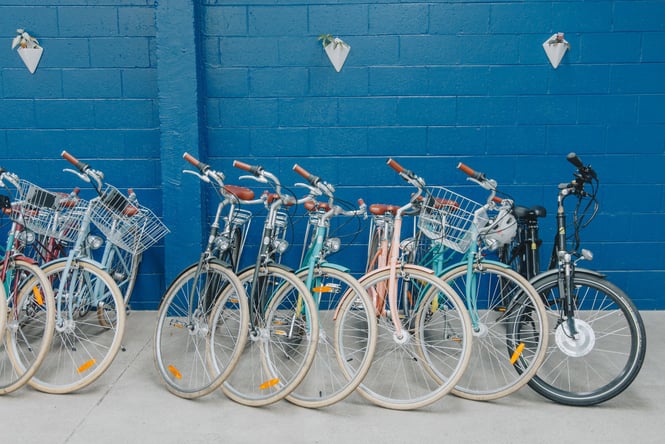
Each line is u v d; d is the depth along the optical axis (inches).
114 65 126.6
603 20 122.9
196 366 99.4
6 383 89.4
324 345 107.7
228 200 93.3
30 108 127.3
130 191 120.1
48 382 92.4
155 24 121.2
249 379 94.0
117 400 87.4
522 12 123.3
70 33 125.3
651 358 102.9
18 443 74.8
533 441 75.6
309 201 99.1
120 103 127.7
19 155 128.6
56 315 94.6
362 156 128.8
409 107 127.0
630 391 90.0
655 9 121.9
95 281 110.5
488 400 87.2
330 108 127.4
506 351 105.8
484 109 126.6
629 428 78.6
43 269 96.0
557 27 123.5
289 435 77.7
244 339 86.0
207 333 91.0
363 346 109.0
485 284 129.5
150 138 129.0
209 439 76.5
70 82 126.8
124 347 107.5
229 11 124.6
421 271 87.8
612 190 128.0
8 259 93.2
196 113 121.5
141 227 117.3
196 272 90.6
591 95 125.2
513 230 96.0
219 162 129.4
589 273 86.1
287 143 128.7
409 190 129.4
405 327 98.1
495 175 128.5
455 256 126.1
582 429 78.4
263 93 127.3
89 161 129.4
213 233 92.6
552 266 96.1
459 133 127.4
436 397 83.7
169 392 90.2
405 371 98.1
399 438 76.8
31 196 96.5
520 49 124.4
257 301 90.0
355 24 124.7
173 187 123.5
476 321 88.0
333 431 78.7
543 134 126.9
